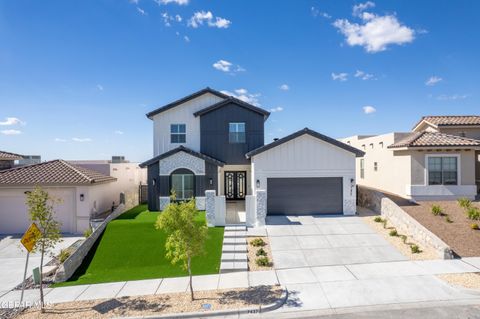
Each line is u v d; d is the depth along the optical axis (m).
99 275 11.20
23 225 17.16
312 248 12.69
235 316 8.00
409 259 11.49
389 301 8.54
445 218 14.93
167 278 10.59
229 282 10.00
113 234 14.48
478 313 7.87
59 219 17.27
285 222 16.09
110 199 21.47
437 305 8.29
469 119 22.62
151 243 13.59
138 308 8.44
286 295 8.95
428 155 18.84
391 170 21.44
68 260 11.15
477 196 20.50
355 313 7.99
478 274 10.05
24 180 16.88
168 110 21.58
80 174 17.67
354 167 17.70
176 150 19.08
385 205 16.48
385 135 22.34
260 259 11.31
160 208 19.11
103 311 8.34
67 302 8.99
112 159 31.73
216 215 15.62
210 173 19.31
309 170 17.61
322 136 17.41
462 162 18.86
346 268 10.84
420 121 23.86
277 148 17.55
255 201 15.72
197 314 8.02
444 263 11.04
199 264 11.64
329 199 17.67
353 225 15.48
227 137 21.09
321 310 8.18
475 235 13.10
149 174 19.20
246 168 22.56
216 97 21.78
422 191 18.78
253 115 21.19
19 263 12.64
